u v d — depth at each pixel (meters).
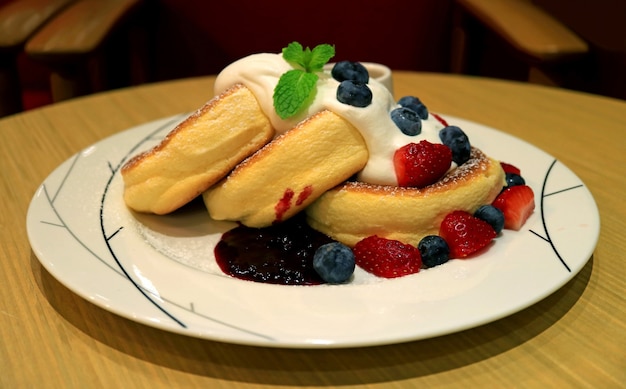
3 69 0.69
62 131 0.52
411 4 0.87
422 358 0.31
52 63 0.65
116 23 0.68
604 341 0.32
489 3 0.72
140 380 0.30
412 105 0.43
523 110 0.56
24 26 0.68
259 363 0.31
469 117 0.54
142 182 0.40
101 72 0.80
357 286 0.33
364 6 0.87
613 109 0.55
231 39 0.90
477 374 0.30
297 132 0.39
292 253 0.38
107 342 0.32
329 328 0.31
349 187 0.39
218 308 0.32
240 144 0.40
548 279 0.33
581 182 0.42
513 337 0.32
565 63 0.65
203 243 0.39
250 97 0.40
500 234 0.37
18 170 0.46
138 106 0.56
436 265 0.36
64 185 0.42
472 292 0.33
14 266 0.37
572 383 0.30
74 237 0.37
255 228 0.40
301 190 0.39
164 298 0.32
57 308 0.34
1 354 0.31
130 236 0.37
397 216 0.38
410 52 0.90
